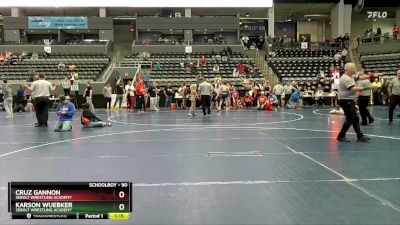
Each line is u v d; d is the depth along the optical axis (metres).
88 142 8.97
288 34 45.81
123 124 13.41
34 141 9.23
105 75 28.11
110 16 40.75
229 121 14.34
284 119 15.04
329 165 6.10
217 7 36.91
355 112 8.58
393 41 33.78
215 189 4.78
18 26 36.69
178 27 37.75
